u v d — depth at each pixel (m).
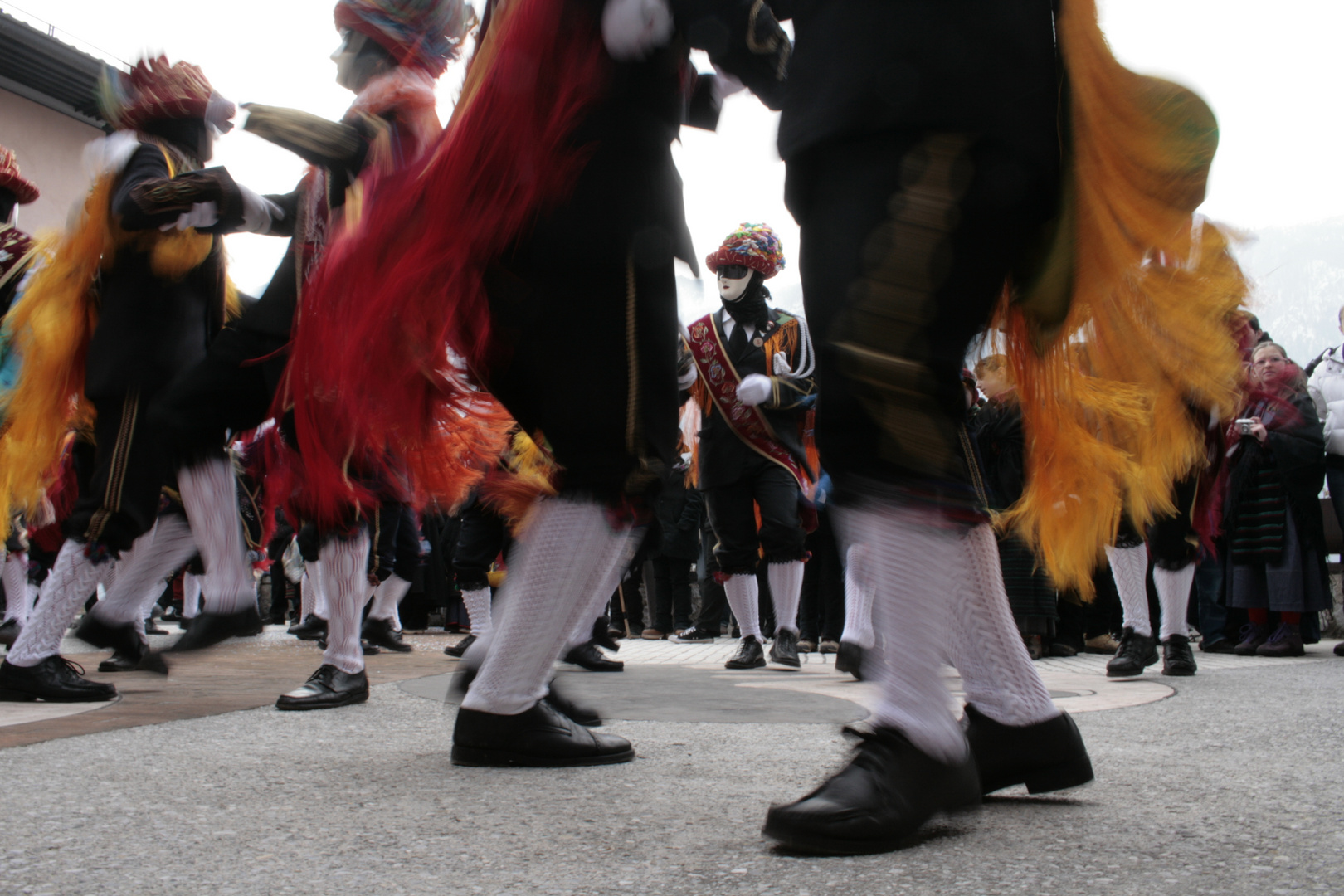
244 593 2.31
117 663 3.72
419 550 5.72
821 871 1.02
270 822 1.28
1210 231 1.34
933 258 1.14
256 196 2.37
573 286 1.71
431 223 1.68
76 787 1.51
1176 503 3.78
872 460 1.15
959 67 1.17
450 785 1.55
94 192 2.84
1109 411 1.43
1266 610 5.68
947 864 1.05
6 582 5.30
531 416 1.82
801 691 3.21
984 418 4.89
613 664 4.27
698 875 1.01
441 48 2.22
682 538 7.30
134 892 0.96
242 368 2.40
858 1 1.22
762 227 4.56
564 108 1.69
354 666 2.79
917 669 1.15
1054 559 1.57
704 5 1.58
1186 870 1.02
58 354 2.90
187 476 2.33
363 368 1.69
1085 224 1.31
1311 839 1.16
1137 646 3.82
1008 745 1.38
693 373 3.72
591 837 1.19
